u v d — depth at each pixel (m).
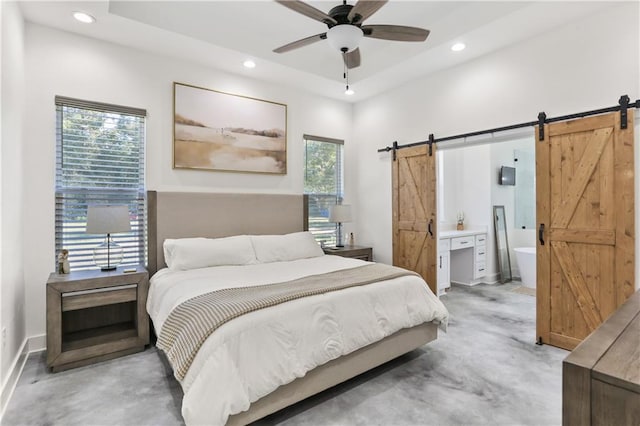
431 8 3.18
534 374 2.49
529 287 5.22
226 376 1.67
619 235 2.65
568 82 2.96
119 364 2.67
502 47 3.43
